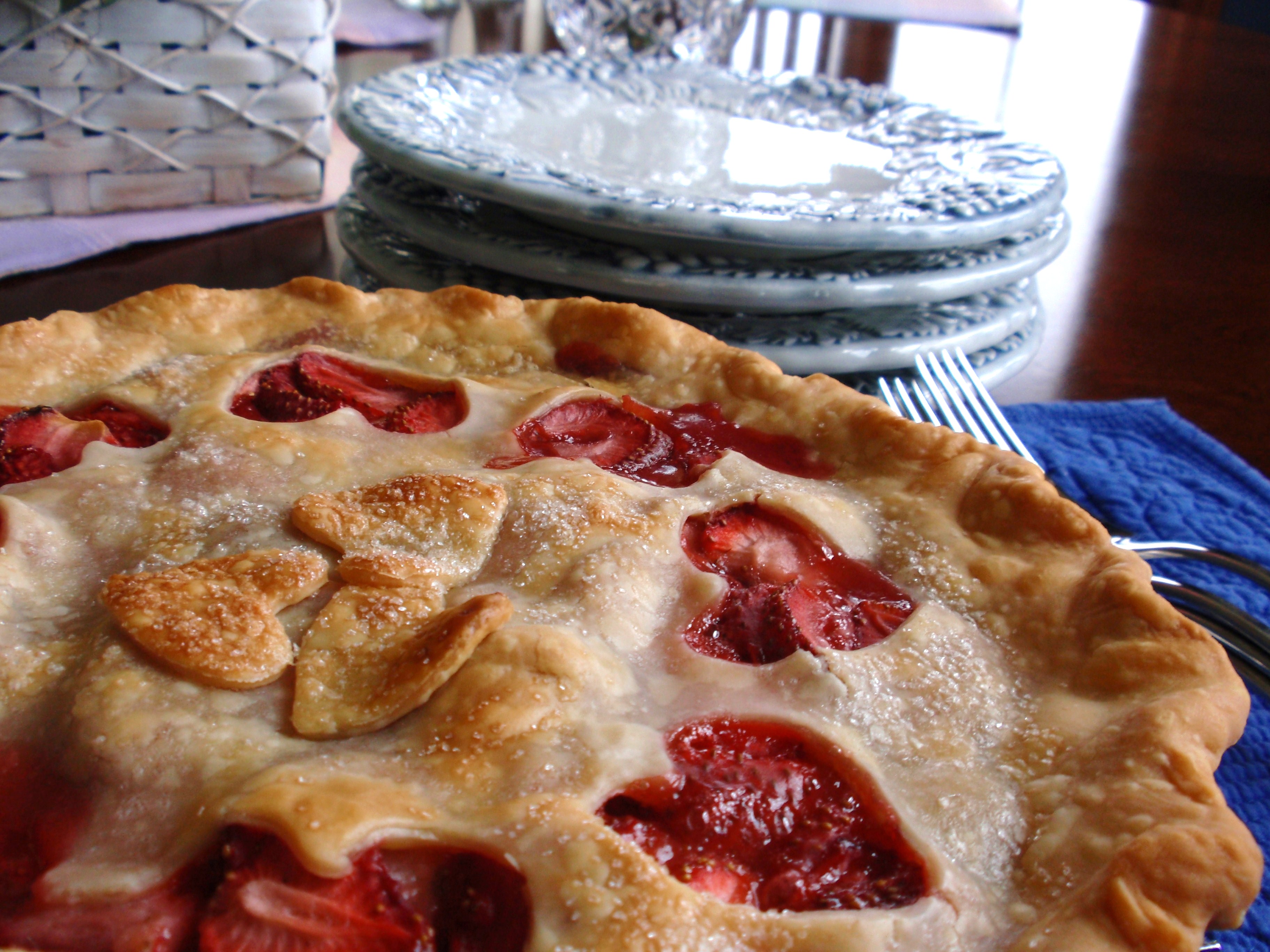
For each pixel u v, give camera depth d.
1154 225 0.51
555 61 0.46
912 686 0.20
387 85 0.39
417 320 0.28
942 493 0.25
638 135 0.42
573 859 0.17
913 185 0.35
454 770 0.18
